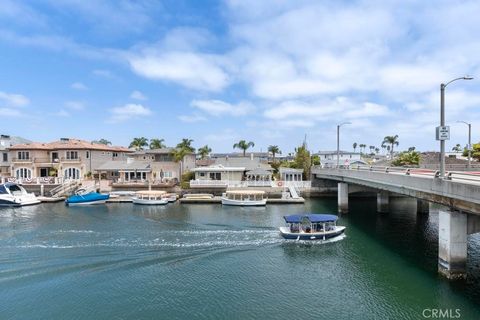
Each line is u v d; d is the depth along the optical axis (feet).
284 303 69.10
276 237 116.16
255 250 102.78
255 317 63.72
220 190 221.05
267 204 195.31
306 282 79.30
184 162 262.67
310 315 64.28
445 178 72.69
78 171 252.62
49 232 123.65
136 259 94.32
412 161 244.63
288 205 191.83
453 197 67.97
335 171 175.42
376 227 134.41
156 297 72.08
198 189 222.07
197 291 74.90
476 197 60.34
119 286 77.51
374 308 66.49
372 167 141.49
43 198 205.05
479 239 110.83
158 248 103.81
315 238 111.55
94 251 100.73
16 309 67.36
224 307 67.72
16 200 190.08
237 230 125.90
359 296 71.72
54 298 71.77
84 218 151.94
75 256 96.37
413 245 107.96
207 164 318.65
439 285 74.13
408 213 165.99
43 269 86.99
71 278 81.76
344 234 121.70
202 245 106.93
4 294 73.56
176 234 120.06
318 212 168.76
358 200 212.02
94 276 82.94
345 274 83.82
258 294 73.31
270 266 89.71
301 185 228.43
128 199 203.21
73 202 191.42
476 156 242.37
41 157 254.68
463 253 72.79
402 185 93.66
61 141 277.85
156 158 266.77
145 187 227.40
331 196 223.51
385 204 165.78
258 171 243.60
